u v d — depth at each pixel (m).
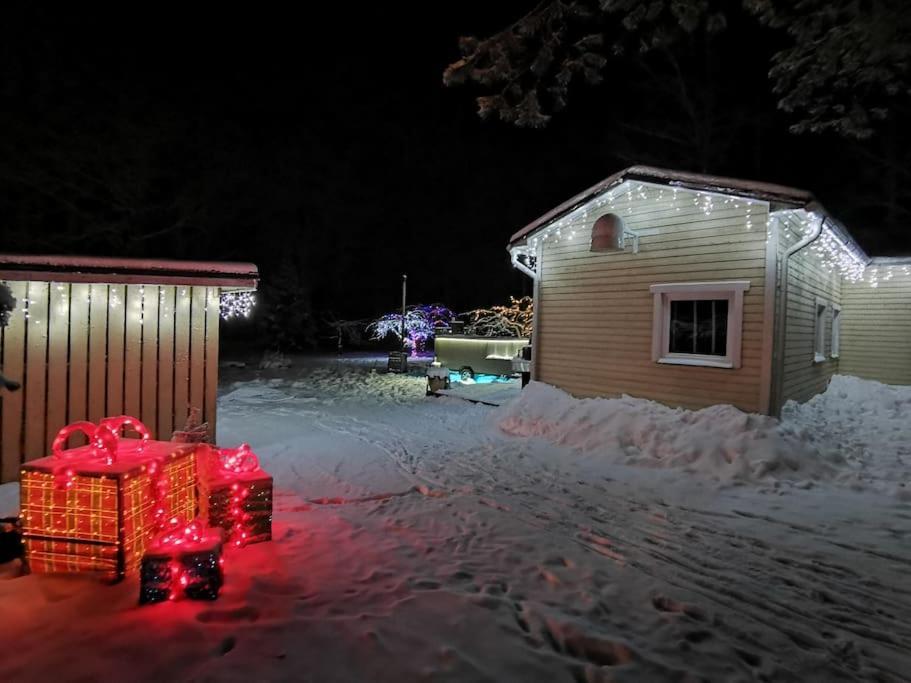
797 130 7.05
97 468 3.62
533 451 8.19
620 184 9.57
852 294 13.69
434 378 14.20
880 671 3.07
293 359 25.84
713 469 6.97
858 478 6.67
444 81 6.22
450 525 5.14
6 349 5.98
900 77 6.48
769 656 3.16
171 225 24.28
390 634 3.18
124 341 6.64
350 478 6.73
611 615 3.56
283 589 3.66
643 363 9.52
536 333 11.24
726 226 8.52
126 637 2.99
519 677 2.85
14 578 3.60
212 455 4.57
